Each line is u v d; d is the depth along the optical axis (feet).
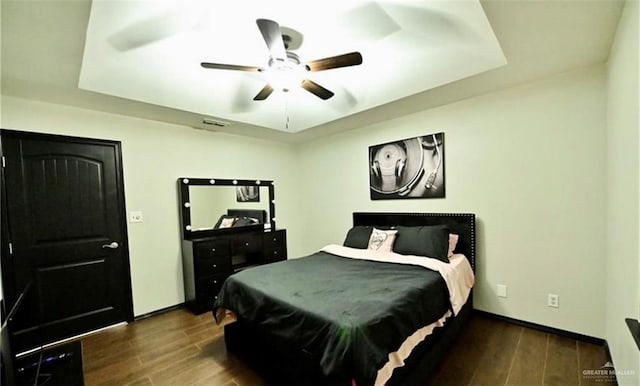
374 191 12.08
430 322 6.25
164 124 10.84
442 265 7.88
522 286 8.39
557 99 7.60
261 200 13.91
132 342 8.24
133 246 9.97
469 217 9.19
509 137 8.47
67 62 6.42
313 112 11.14
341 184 13.52
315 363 5.09
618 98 5.45
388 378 4.64
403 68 7.88
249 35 6.62
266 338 6.38
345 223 13.46
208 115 10.05
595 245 7.16
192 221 11.31
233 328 7.57
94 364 7.13
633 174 4.49
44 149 8.29
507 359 6.75
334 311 5.25
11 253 7.70
